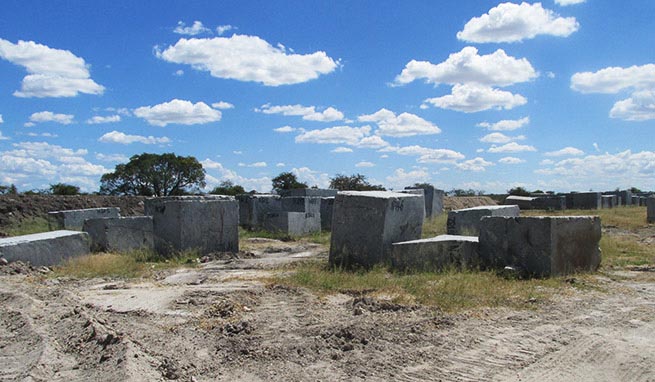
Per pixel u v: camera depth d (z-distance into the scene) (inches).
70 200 876.0
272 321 265.4
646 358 208.2
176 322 268.2
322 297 317.4
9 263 412.2
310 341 230.7
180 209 502.9
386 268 398.6
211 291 332.8
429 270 392.2
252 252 570.3
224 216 544.4
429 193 998.4
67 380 195.9
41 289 343.9
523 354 213.9
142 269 441.7
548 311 277.9
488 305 288.4
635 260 450.3
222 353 220.8
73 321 262.4
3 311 292.0
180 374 197.6
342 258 429.7
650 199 877.2
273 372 199.3
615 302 299.3
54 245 453.7
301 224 799.1
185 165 1424.7
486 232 399.5
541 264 374.3
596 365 202.8
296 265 450.6
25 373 201.6
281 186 1626.5
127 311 290.8
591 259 404.5
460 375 194.4
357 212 423.2
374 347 221.6
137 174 1381.6
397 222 425.1
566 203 1366.9
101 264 442.3
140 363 201.9
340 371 198.8
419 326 246.2
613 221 882.1
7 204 789.9
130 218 565.0
